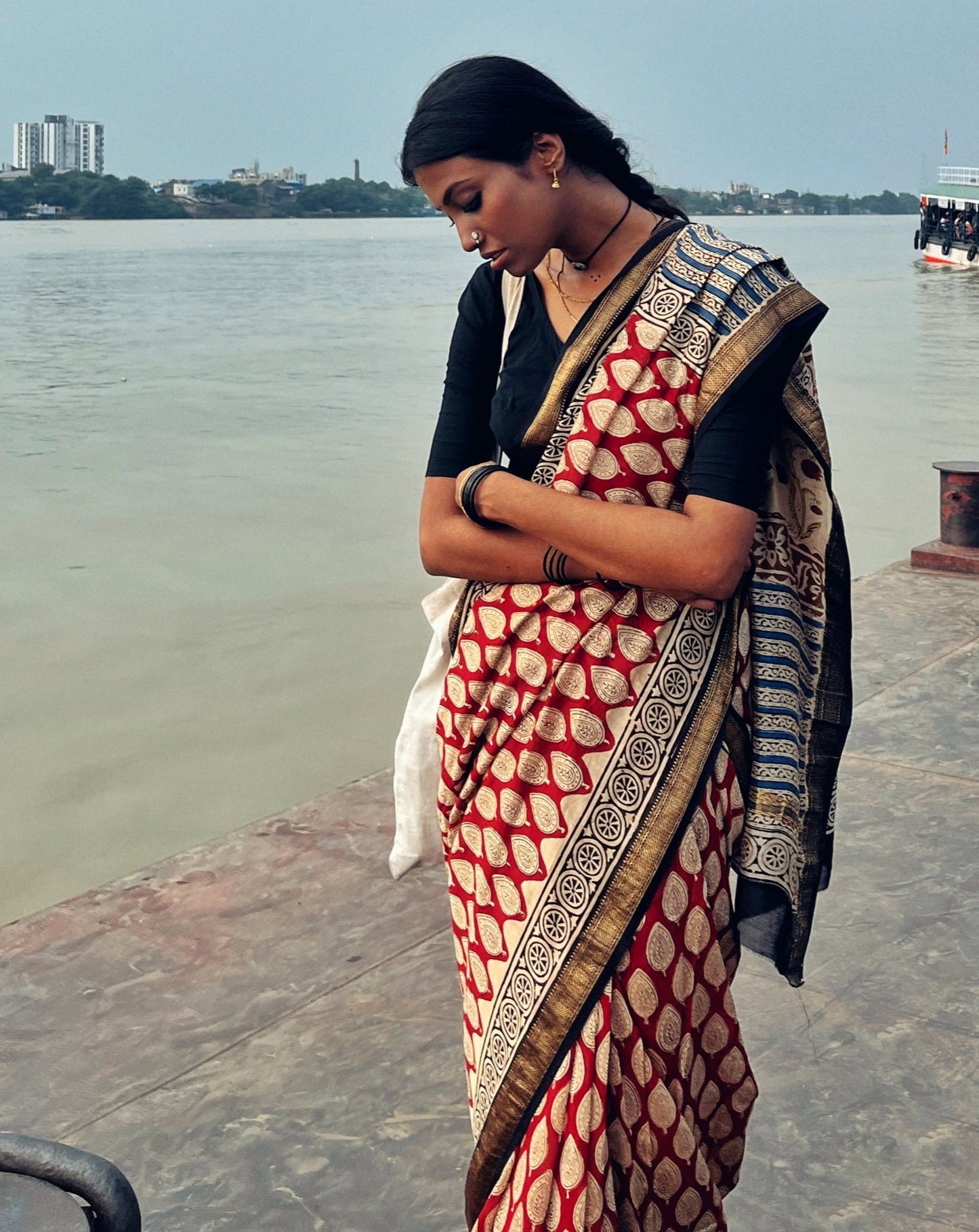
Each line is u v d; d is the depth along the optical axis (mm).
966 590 5742
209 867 3260
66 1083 2418
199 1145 2240
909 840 3254
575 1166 1500
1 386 19156
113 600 7594
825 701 1674
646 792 1512
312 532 9359
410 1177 2145
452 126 1428
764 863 1589
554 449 1525
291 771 5199
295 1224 2049
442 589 2059
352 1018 2602
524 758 1529
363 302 39656
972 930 2822
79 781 5105
